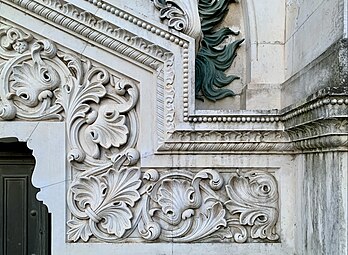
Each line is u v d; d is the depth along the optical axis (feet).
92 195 11.47
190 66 11.14
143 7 11.17
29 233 12.86
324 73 9.41
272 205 11.41
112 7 11.06
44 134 11.46
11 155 12.87
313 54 10.22
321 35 9.93
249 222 11.39
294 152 11.27
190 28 11.15
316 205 9.96
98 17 11.05
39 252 12.84
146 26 11.09
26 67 11.48
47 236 12.87
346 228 9.11
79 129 11.52
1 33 11.44
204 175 11.31
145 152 11.37
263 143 11.22
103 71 11.43
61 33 11.36
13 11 11.33
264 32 12.00
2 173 12.86
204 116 11.03
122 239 11.45
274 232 11.44
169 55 11.14
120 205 11.44
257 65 11.95
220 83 12.36
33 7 11.18
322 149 9.67
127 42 11.16
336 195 9.20
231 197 11.39
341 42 9.03
